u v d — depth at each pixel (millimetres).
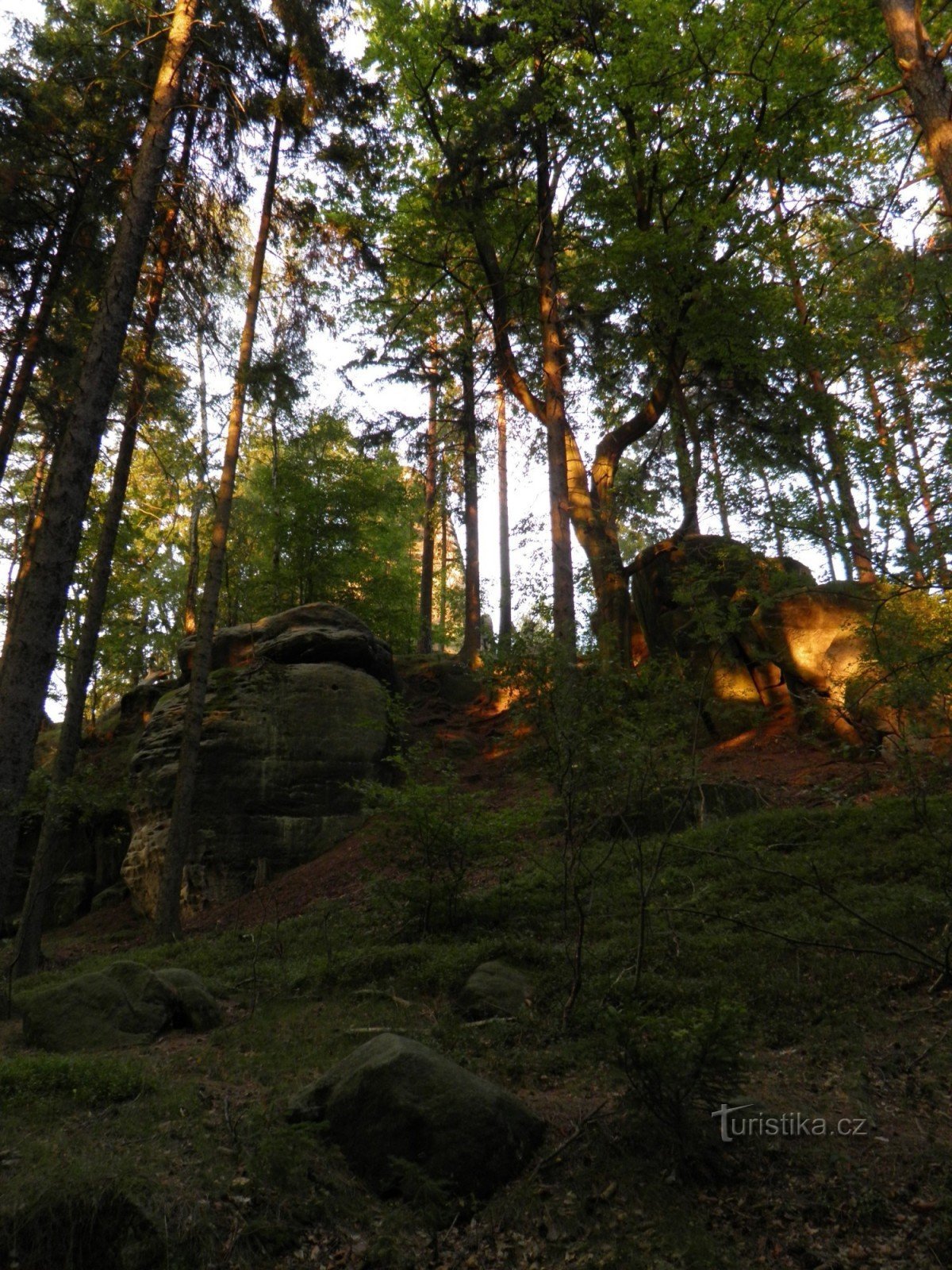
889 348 9945
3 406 16969
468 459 23562
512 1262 4082
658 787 7570
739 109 16016
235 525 29297
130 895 19359
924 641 8516
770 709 15414
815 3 13742
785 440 15617
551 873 10031
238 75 14023
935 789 10734
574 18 16047
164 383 16531
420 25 16656
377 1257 4098
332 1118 4938
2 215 15312
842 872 9062
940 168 7602
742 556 8805
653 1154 4707
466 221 17375
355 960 8867
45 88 13977
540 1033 6695
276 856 16750
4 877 8070
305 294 17766
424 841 9961
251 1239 4098
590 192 17891
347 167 16922
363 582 27594
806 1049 6027
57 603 8586
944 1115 4934
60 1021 7492
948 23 12062
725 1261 3896
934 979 6723
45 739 26531
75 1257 3973
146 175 10102
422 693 23141
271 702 18094
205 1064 6664
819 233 17047
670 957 7688
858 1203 4195
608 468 19188
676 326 16625
